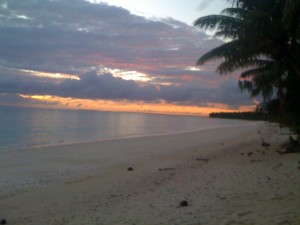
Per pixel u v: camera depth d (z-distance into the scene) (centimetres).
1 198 1116
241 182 1046
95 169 1684
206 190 982
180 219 718
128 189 1138
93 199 1034
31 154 2325
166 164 1723
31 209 967
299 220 609
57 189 1225
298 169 1162
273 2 1541
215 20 1508
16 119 7362
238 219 662
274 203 752
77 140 3691
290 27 1439
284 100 1731
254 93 2280
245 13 1545
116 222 752
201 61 1634
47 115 10444
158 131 5566
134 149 2603
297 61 1566
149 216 770
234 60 1578
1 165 1839
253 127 6438
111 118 11581
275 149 1925
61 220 831
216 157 1869
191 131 5450
